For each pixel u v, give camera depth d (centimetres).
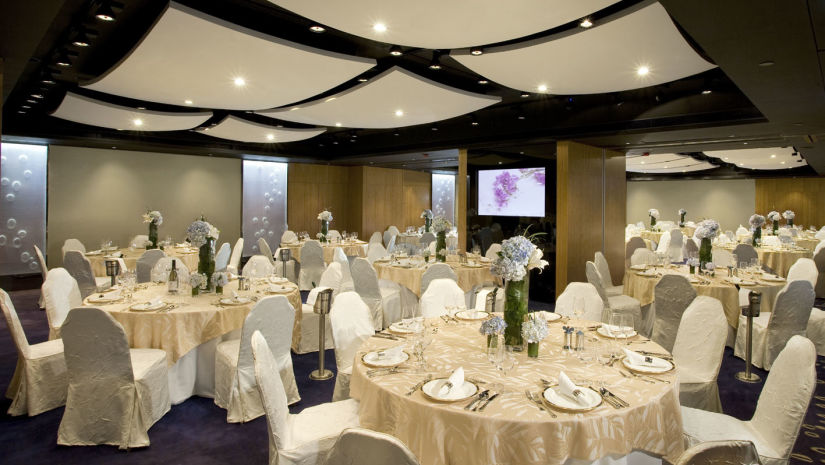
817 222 1559
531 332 254
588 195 785
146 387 323
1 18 319
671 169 1512
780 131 643
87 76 620
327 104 640
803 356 220
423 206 1652
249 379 346
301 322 504
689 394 297
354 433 139
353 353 330
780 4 264
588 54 427
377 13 347
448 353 267
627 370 241
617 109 675
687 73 479
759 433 237
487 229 845
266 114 712
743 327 503
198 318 368
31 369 356
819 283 849
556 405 196
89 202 1012
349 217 1434
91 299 398
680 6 269
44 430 334
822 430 344
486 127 838
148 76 503
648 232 1352
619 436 194
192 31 385
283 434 227
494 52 433
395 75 512
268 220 1289
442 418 196
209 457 299
